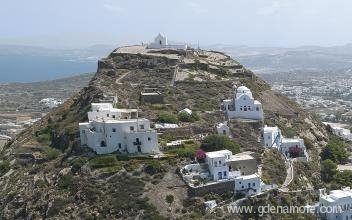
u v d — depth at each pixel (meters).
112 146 181.25
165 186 165.25
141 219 155.00
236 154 183.50
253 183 167.75
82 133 189.50
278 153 199.75
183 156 178.00
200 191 162.38
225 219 155.38
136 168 171.25
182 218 154.38
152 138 181.25
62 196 167.88
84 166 174.75
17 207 177.00
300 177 189.12
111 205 160.12
